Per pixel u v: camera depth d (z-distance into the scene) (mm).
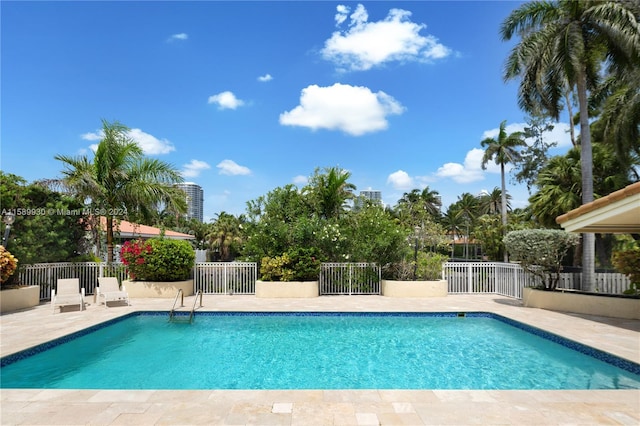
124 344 8398
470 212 63375
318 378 6348
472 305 11992
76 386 5875
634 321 9469
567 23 13930
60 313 10320
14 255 11500
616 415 4184
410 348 8172
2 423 3910
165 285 13188
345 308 11367
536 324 9156
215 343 8508
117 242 17000
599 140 19484
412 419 4051
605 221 9109
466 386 5957
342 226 15609
